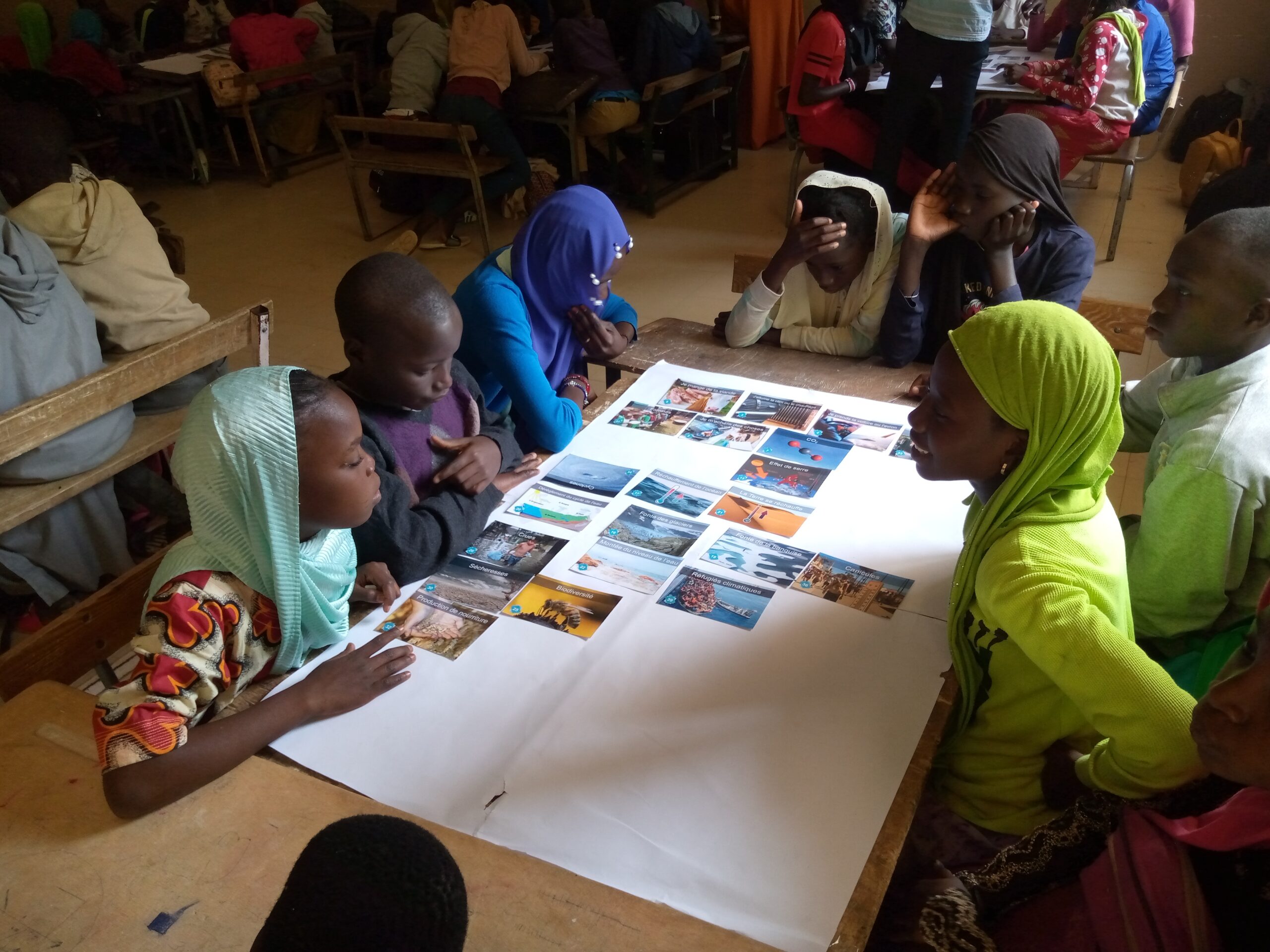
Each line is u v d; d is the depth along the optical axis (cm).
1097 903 80
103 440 204
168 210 540
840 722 95
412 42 494
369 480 101
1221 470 118
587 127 481
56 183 228
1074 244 181
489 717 97
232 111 566
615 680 101
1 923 74
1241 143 459
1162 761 82
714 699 98
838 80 412
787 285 192
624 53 532
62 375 200
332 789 87
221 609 95
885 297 182
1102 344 94
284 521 94
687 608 112
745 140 613
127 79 568
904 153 411
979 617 101
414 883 41
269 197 554
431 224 461
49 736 93
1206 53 535
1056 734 103
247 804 85
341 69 615
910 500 133
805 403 164
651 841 82
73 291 205
